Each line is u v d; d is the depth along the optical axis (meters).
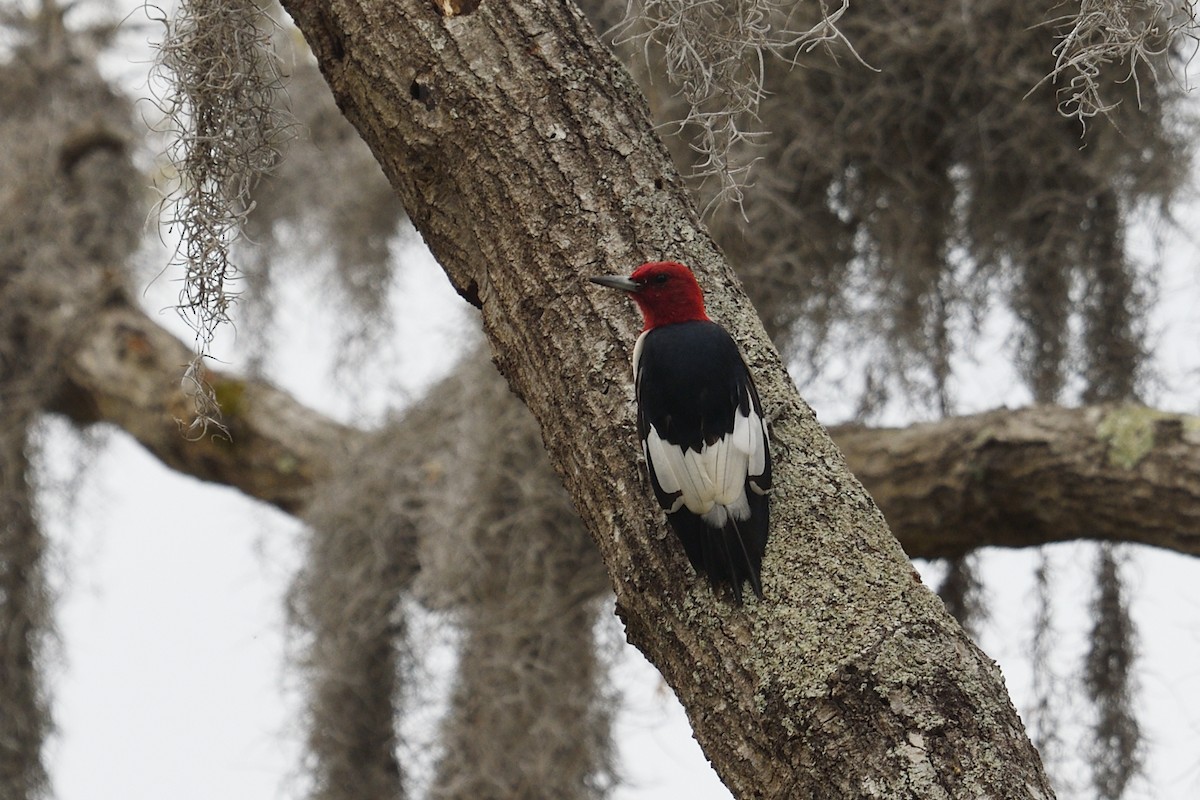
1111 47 6.69
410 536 13.12
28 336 15.25
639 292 6.37
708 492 5.78
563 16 6.73
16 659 13.88
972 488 11.23
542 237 6.43
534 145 6.51
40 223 15.47
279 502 14.62
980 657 5.35
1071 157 11.38
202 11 7.80
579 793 11.38
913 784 4.95
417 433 13.24
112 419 15.05
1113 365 11.66
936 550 11.80
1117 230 11.61
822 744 5.13
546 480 11.77
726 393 6.04
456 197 6.69
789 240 11.59
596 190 6.50
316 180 15.77
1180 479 10.41
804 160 11.65
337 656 12.81
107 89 16.03
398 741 12.73
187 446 14.73
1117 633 11.42
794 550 5.67
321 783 12.70
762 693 5.35
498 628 11.62
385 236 15.10
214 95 7.80
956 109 11.59
